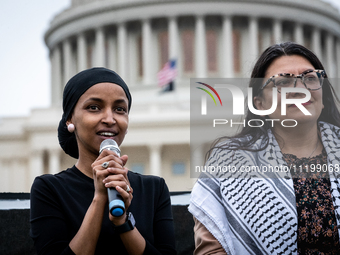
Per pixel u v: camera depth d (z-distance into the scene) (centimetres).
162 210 288
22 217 350
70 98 278
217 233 273
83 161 280
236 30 6638
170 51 6366
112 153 249
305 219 277
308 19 6644
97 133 271
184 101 5366
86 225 246
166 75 5619
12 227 347
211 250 275
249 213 277
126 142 5241
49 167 5550
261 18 6544
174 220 370
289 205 277
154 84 6269
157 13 6412
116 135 275
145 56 6412
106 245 266
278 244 273
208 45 6569
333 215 278
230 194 280
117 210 238
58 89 6838
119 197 241
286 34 6781
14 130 5594
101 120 271
